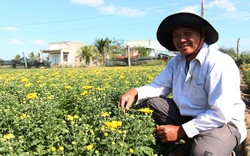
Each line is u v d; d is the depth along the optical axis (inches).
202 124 121.1
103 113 151.9
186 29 125.0
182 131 123.7
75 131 133.0
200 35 127.9
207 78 125.0
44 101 190.4
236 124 123.5
